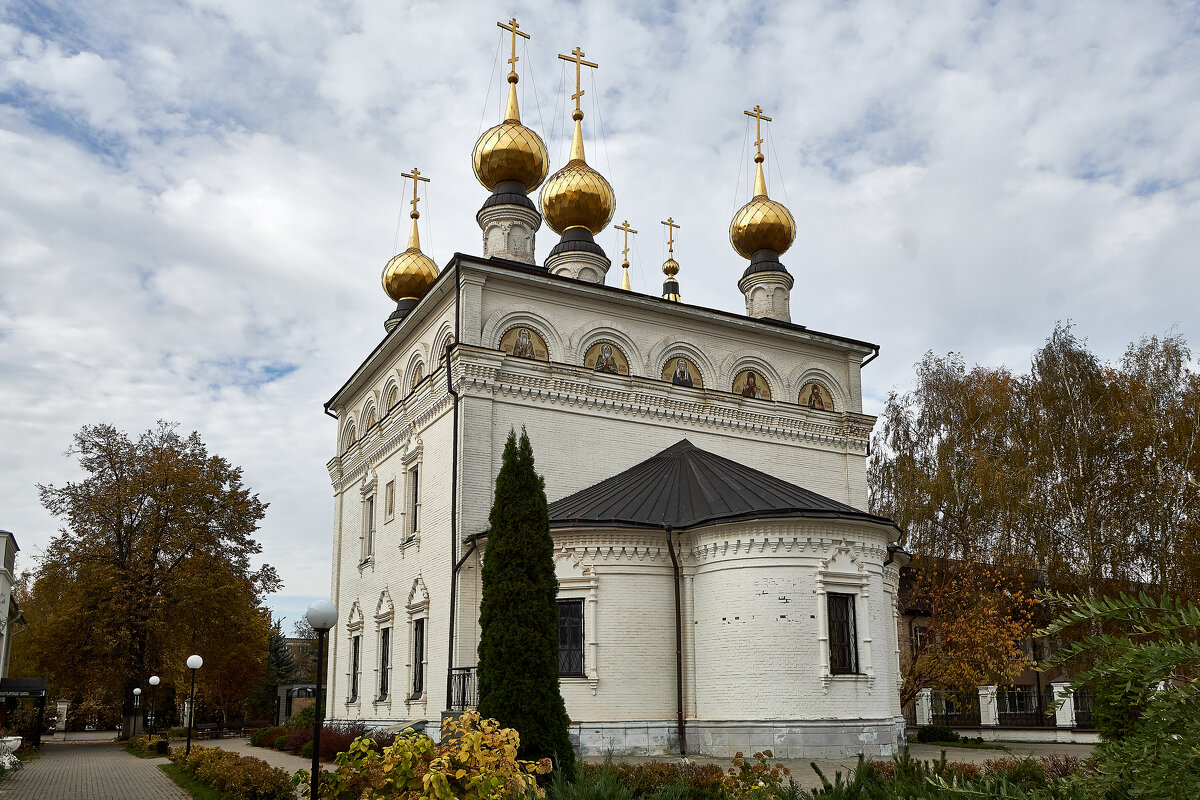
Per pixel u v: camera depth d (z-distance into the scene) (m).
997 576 34.50
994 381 41.72
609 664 23.61
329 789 12.53
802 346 33.34
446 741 12.87
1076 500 36.94
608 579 24.06
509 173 33.38
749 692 22.69
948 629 32.78
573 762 16.83
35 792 22.02
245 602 44.53
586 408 28.66
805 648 22.77
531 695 17.02
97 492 43.41
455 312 28.02
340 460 37.88
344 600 36.00
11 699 55.75
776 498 24.94
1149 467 36.22
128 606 41.00
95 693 49.56
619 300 29.81
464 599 25.61
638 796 13.93
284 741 30.45
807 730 22.28
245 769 18.31
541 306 28.95
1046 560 36.62
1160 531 35.34
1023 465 38.47
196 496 43.72
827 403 33.53
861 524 23.95
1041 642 36.22
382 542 32.19
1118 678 5.42
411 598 28.75
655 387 29.66
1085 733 30.52
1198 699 5.13
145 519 43.31
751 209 36.72
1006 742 30.69
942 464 39.72
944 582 36.19
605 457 28.62
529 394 27.86
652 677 23.75
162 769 27.77
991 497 37.16
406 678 28.50
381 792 12.34
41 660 41.50
